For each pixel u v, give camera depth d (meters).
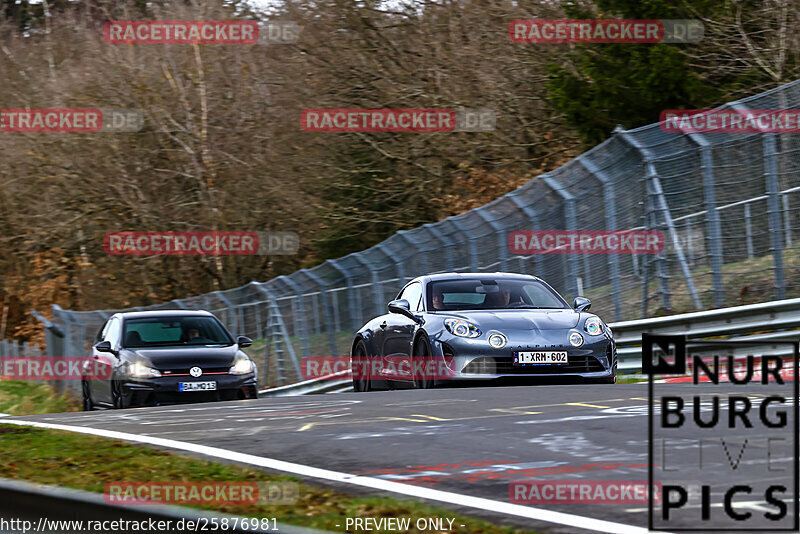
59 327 117.69
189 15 146.75
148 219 143.12
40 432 33.91
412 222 133.62
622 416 30.62
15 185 156.00
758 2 99.75
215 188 144.62
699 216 62.19
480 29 127.75
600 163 64.50
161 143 143.50
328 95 133.00
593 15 104.56
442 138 126.62
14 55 171.25
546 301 49.69
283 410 38.47
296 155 140.25
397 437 29.25
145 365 53.97
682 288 63.16
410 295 51.53
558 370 44.62
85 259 158.38
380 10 130.75
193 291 155.00
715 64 100.62
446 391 41.91
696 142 59.75
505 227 69.75
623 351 58.50
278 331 93.62
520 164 127.88
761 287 58.59
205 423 35.22
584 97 100.81
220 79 146.38
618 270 63.09
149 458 27.09
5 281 175.50
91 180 143.00
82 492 19.19
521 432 28.84
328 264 86.81
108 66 146.38
